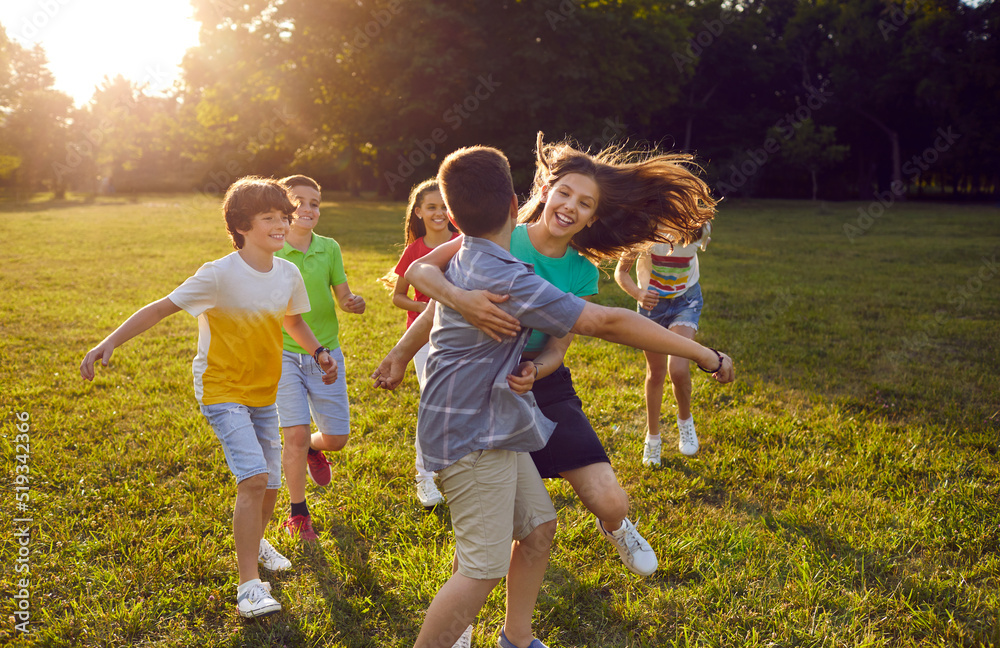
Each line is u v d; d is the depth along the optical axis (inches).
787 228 843.4
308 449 132.3
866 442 164.7
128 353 243.0
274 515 131.9
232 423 104.2
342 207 1210.6
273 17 1258.0
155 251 543.8
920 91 1445.6
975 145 1467.8
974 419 180.2
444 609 81.8
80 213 1018.1
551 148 99.0
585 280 100.2
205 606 103.3
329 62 1237.1
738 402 197.2
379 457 154.7
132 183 1995.6
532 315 76.3
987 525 125.2
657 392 152.6
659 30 1346.0
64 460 151.2
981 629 98.7
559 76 1176.2
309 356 128.4
